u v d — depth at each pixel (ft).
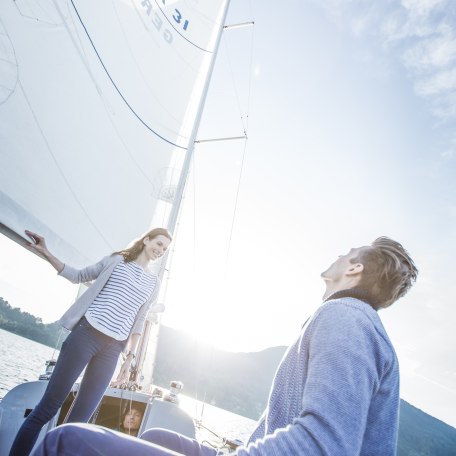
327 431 1.57
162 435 3.14
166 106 11.62
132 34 9.82
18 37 5.80
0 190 5.43
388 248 2.73
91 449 1.58
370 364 1.86
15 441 4.77
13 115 5.67
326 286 3.12
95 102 7.93
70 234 7.19
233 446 9.03
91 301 6.15
